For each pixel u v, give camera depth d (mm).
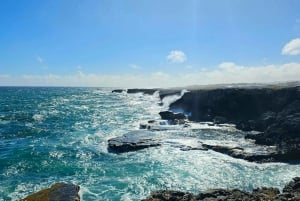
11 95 179500
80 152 39844
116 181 29047
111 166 33688
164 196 23344
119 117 74812
